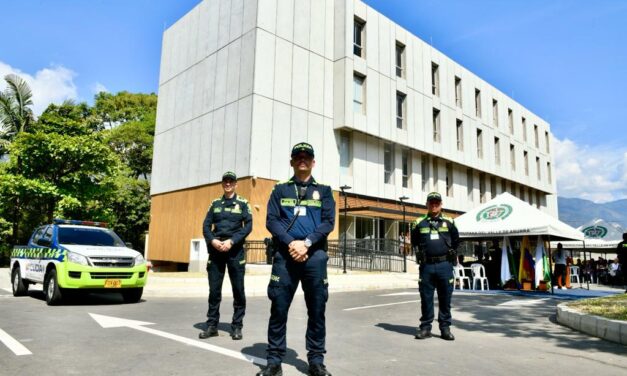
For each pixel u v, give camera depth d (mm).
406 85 27438
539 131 43469
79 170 21891
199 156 23719
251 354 4688
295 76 22328
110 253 9281
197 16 25578
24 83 26500
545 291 14102
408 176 28094
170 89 27125
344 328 6770
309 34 23250
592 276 24594
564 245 24219
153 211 27078
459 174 31984
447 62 31469
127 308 8703
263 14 21422
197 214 23297
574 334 6445
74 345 5102
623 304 7984
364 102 24656
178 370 4051
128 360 4414
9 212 23578
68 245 9383
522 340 5973
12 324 6562
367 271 19500
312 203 4043
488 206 15625
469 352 5156
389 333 6391
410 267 21422
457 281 15758
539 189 42188
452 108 31250
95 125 29156
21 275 10742
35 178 20984
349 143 24656
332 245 20594
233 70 22156
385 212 22859
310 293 3930
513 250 15742
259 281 14062
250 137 20328
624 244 14141
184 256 23797
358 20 25219
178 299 10781
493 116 36656
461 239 16688
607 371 4363
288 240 3846
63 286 8773
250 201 19859
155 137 27906
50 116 23219
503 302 10695
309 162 4109
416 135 27609
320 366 3877
